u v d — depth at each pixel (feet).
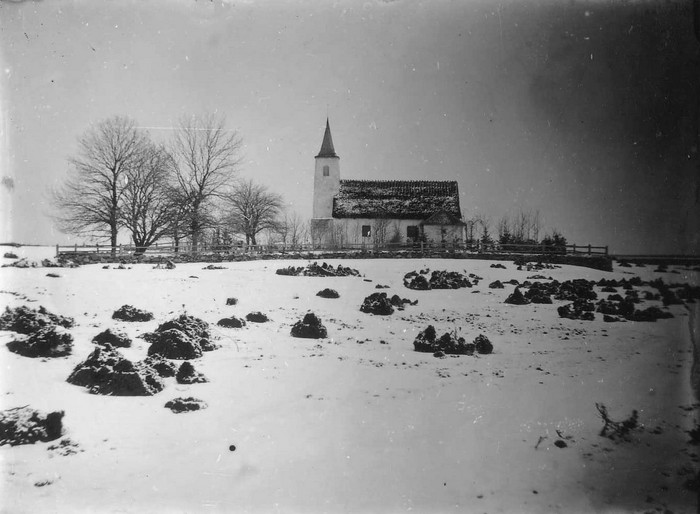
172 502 27.89
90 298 71.72
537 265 123.44
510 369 51.49
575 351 58.44
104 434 33.96
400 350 57.21
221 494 28.78
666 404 42.96
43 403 37.04
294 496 29.25
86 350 48.39
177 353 49.55
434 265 124.16
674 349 59.21
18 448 31.94
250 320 66.69
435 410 40.78
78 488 28.48
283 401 41.01
